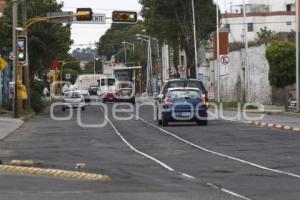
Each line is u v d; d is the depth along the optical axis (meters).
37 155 23.84
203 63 95.44
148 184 16.39
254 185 16.06
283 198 14.14
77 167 19.84
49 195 14.65
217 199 14.04
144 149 25.69
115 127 39.19
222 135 31.59
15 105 47.97
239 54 79.25
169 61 111.81
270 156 22.48
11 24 59.53
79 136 32.81
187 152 24.25
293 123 39.19
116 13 50.12
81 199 14.07
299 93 50.25
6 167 19.30
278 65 53.16
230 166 19.92
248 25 133.75
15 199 14.07
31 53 62.47
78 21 52.81
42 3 63.09
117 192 15.06
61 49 66.81
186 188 15.67
